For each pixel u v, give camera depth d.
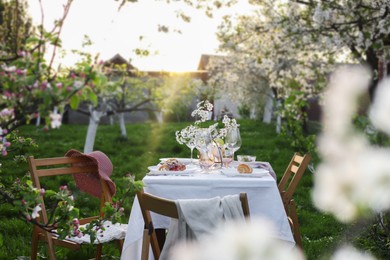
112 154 13.69
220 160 4.77
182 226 2.88
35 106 2.58
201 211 2.88
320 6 8.91
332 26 8.97
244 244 0.53
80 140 16.53
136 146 15.17
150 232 3.25
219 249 0.54
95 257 4.84
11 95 2.54
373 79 8.41
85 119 26.55
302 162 4.67
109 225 4.20
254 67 19.28
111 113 7.09
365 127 1.46
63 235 3.19
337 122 0.56
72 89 2.50
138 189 3.59
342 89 0.57
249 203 4.00
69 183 8.11
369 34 8.63
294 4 10.33
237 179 3.98
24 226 5.84
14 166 10.02
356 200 0.51
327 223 6.30
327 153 0.55
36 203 3.13
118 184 8.86
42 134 17.47
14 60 2.61
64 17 2.57
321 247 5.08
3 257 4.80
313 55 11.45
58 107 2.56
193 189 3.97
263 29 11.96
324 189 0.53
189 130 4.72
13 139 4.27
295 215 4.58
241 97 21.64
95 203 7.22
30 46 2.72
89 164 4.55
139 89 7.29
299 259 0.53
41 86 2.49
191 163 5.11
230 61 20.28
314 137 8.05
